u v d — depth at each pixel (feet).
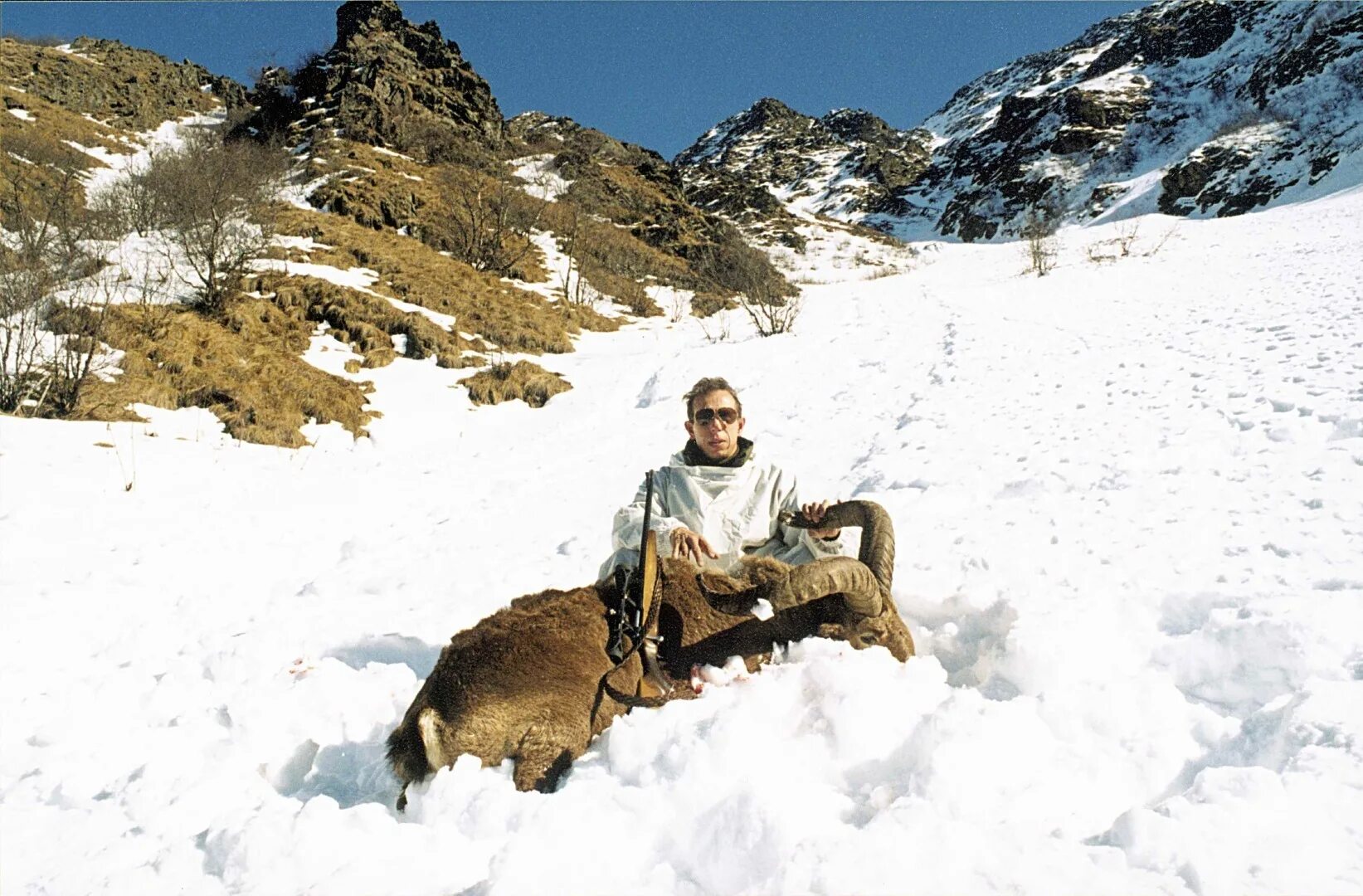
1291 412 24.49
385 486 40.73
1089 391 33.45
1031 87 470.39
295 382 61.16
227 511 35.45
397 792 11.98
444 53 185.78
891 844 8.34
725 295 123.65
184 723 14.14
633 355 76.38
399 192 120.78
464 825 9.80
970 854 8.24
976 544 18.97
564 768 11.04
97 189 117.70
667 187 188.44
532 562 24.57
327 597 23.68
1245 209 230.68
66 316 60.54
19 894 10.05
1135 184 288.51
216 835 10.03
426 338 71.92
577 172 167.73
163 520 33.81
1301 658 11.54
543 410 62.39
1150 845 7.99
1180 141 315.58
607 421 54.03
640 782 10.39
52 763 13.02
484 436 56.49
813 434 37.76
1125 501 20.33
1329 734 9.48
